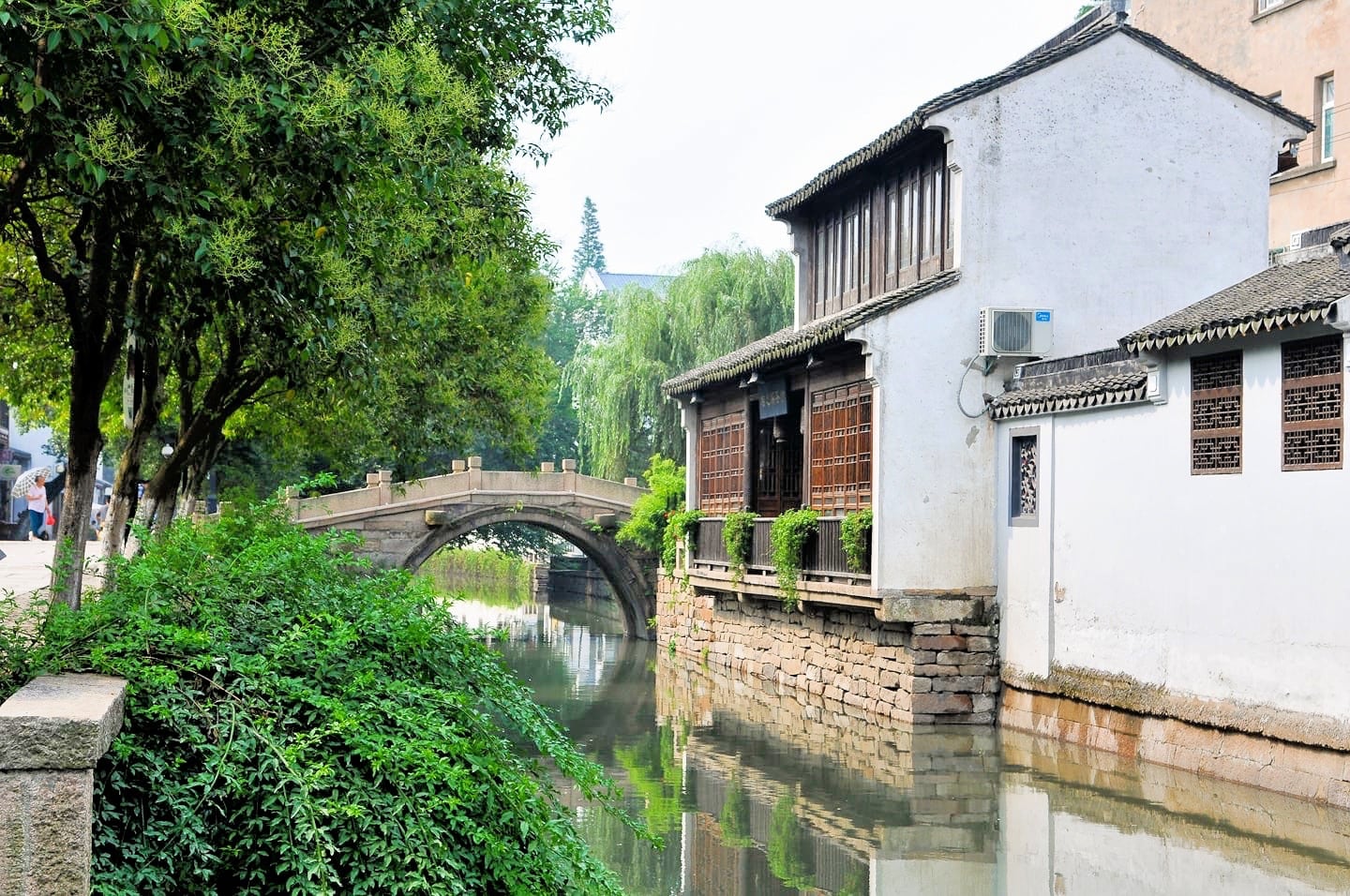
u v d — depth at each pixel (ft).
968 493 67.05
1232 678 50.26
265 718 19.71
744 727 70.08
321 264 36.45
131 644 20.22
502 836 21.22
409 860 19.10
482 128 52.80
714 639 96.43
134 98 27.89
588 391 139.13
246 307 35.63
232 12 29.17
